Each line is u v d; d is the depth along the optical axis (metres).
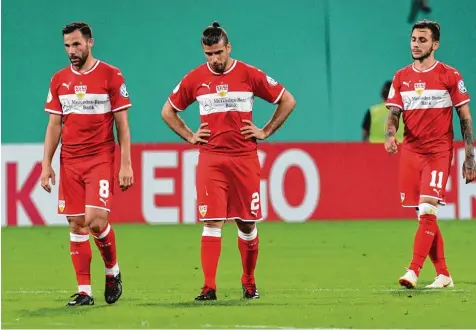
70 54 29.95
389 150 35.03
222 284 36.00
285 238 51.56
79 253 30.72
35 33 72.62
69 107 30.23
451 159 34.78
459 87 34.47
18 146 58.97
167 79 73.62
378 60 73.62
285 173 59.38
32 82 72.56
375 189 59.78
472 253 45.38
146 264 42.31
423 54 34.41
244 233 31.70
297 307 29.84
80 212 30.48
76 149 30.30
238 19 73.69
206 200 31.28
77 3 73.06
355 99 73.62
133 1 73.44
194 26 73.69
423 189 34.34
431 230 34.00
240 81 31.22
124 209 59.38
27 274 39.22
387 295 32.53
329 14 73.50
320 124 73.69
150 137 73.31
